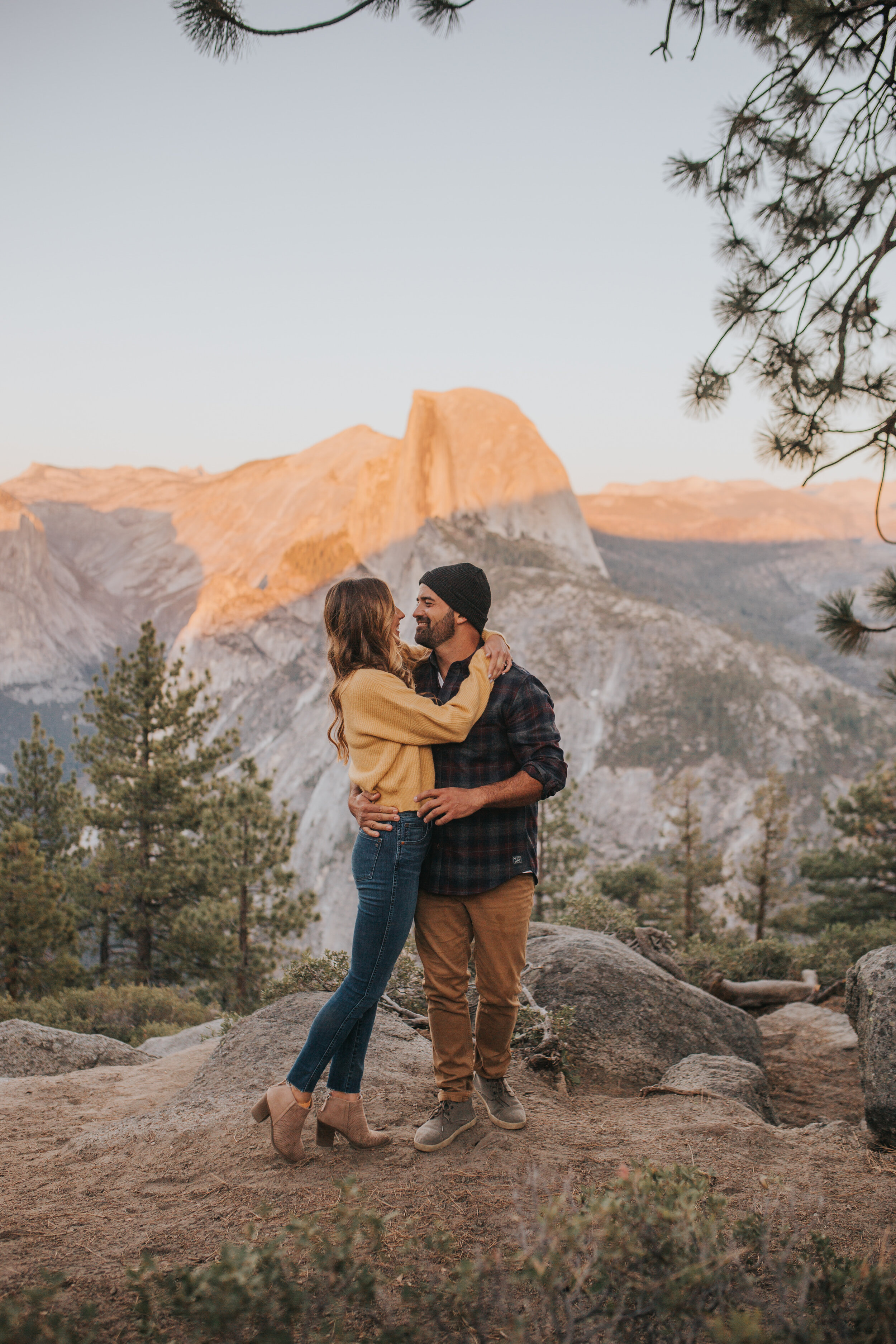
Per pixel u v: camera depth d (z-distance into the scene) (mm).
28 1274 2281
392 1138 3189
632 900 27250
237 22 4031
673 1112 3803
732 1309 1776
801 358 5406
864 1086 3504
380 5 4172
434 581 3113
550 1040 4559
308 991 5188
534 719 3041
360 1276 1839
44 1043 6195
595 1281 1804
